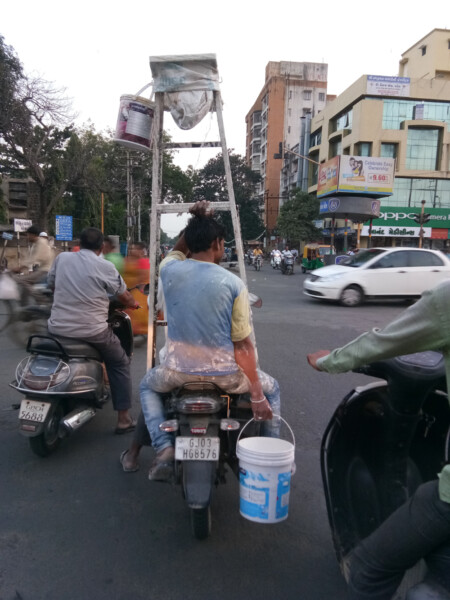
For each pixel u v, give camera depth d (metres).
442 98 43.28
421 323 1.67
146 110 3.44
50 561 2.58
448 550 1.63
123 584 2.41
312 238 49.28
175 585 2.41
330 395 5.39
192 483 2.37
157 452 2.64
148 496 3.26
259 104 91.19
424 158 43.75
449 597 1.59
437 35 49.50
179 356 2.61
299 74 76.56
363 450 2.50
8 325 7.83
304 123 58.50
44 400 3.61
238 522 2.99
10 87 19.30
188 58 3.32
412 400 2.23
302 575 2.50
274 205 77.88
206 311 2.54
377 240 44.81
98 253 3.97
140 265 7.45
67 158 26.56
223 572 2.51
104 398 4.17
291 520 3.02
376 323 9.96
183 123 3.43
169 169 44.97
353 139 44.25
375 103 42.72
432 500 1.62
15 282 6.91
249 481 2.36
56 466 3.66
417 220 28.17
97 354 3.93
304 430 4.40
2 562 2.56
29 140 22.19
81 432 4.31
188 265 2.64
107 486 3.38
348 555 2.30
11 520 2.95
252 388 2.61
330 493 2.39
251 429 2.88
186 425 2.53
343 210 28.02
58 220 23.45
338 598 2.34
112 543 2.75
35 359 3.67
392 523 1.73
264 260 57.34
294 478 3.56
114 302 4.26
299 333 8.84
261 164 86.25
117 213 51.09
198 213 3.27
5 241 21.95
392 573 1.76
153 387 2.81
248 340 2.63
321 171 31.23
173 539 2.79
